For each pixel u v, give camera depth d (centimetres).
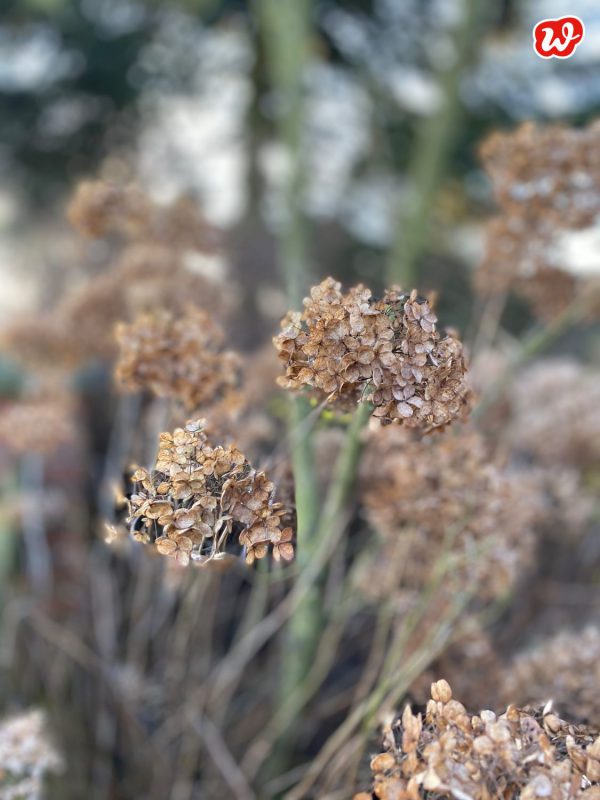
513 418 156
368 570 98
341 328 56
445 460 84
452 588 84
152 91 416
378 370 56
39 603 139
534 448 149
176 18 392
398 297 59
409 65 389
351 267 386
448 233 376
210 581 105
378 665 93
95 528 168
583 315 120
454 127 311
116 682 112
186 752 108
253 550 54
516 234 107
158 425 93
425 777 48
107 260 227
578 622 127
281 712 101
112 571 137
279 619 105
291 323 58
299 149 281
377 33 382
